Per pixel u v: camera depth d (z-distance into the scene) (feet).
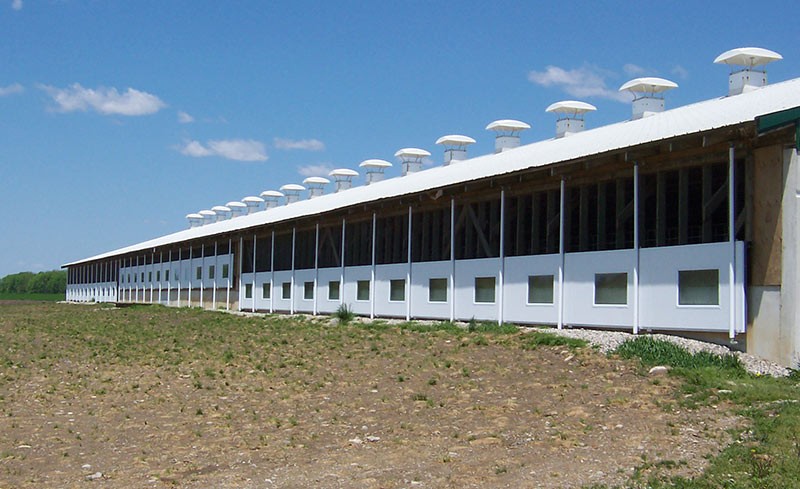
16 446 40.88
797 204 53.47
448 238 91.35
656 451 34.76
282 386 55.62
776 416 38.68
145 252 201.05
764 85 79.71
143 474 34.99
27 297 354.54
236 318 114.21
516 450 36.24
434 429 41.09
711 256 57.36
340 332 82.79
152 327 103.45
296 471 34.63
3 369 68.74
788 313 53.11
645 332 62.90
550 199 76.13
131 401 53.06
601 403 43.70
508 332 68.59
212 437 41.91
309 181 184.14
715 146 58.13
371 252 107.45
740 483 30.04
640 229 66.08
